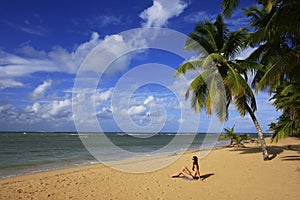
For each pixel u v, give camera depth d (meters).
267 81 7.62
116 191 7.52
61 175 10.60
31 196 7.12
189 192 7.10
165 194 6.98
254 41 9.55
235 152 17.78
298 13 6.84
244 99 13.03
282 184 7.55
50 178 9.91
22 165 14.27
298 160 12.35
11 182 9.17
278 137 10.09
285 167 10.51
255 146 22.64
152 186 8.03
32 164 14.67
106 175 10.34
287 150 17.44
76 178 9.80
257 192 6.77
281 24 7.25
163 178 9.30
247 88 12.34
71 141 41.38
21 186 8.45
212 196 6.60
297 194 6.43
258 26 13.23
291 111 14.91
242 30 12.97
